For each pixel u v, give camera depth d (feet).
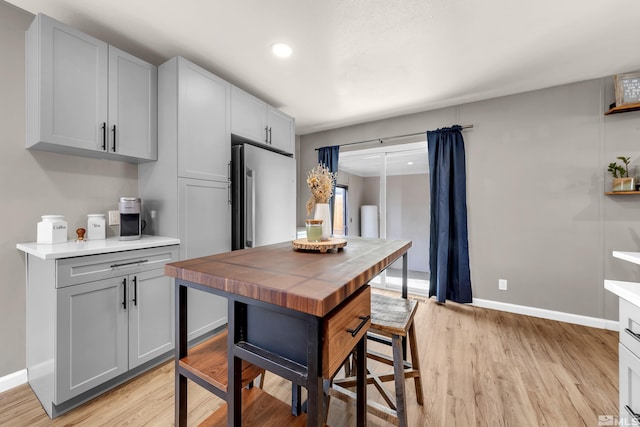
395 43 6.47
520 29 5.95
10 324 5.29
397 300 5.04
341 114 11.24
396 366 3.90
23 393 5.14
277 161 9.26
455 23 5.76
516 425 4.46
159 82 6.75
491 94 9.29
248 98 8.40
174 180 6.42
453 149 10.04
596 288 8.20
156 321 5.91
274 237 9.02
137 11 5.40
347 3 5.21
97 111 5.65
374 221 12.76
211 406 4.92
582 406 4.88
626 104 7.42
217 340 3.51
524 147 9.13
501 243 9.49
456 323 8.44
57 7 5.27
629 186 7.47
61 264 4.46
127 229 6.04
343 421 4.62
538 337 7.52
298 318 2.17
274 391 5.41
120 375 5.42
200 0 5.11
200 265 3.02
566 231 8.57
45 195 5.74
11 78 5.29
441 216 10.09
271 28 5.94
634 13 5.42
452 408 4.83
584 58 7.08
